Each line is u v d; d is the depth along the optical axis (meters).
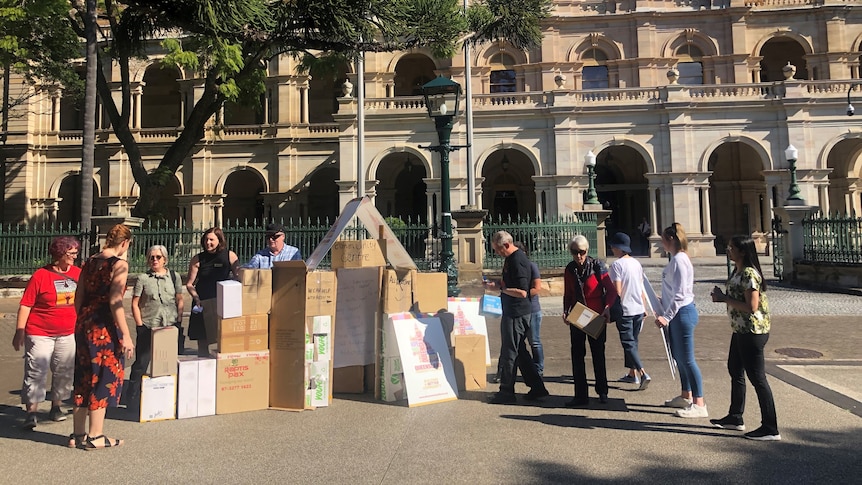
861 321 11.15
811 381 6.87
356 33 11.07
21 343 5.47
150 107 33.19
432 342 6.43
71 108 32.59
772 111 25.12
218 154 29.45
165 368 5.65
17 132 29.95
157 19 10.88
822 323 11.00
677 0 30.06
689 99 25.30
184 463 4.48
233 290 5.90
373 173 25.78
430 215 25.53
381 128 25.88
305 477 4.18
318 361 6.07
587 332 5.89
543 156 25.95
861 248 15.04
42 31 17.53
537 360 7.45
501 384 6.23
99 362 4.88
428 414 5.79
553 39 30.03
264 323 6.09
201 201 28.94
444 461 4.49
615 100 25.91
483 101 26.45
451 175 25.69
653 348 9.18
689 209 25.30
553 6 30.41
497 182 31.80
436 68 30.27
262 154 29.36
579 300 6.49
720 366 7.80
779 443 4.82
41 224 30.08
